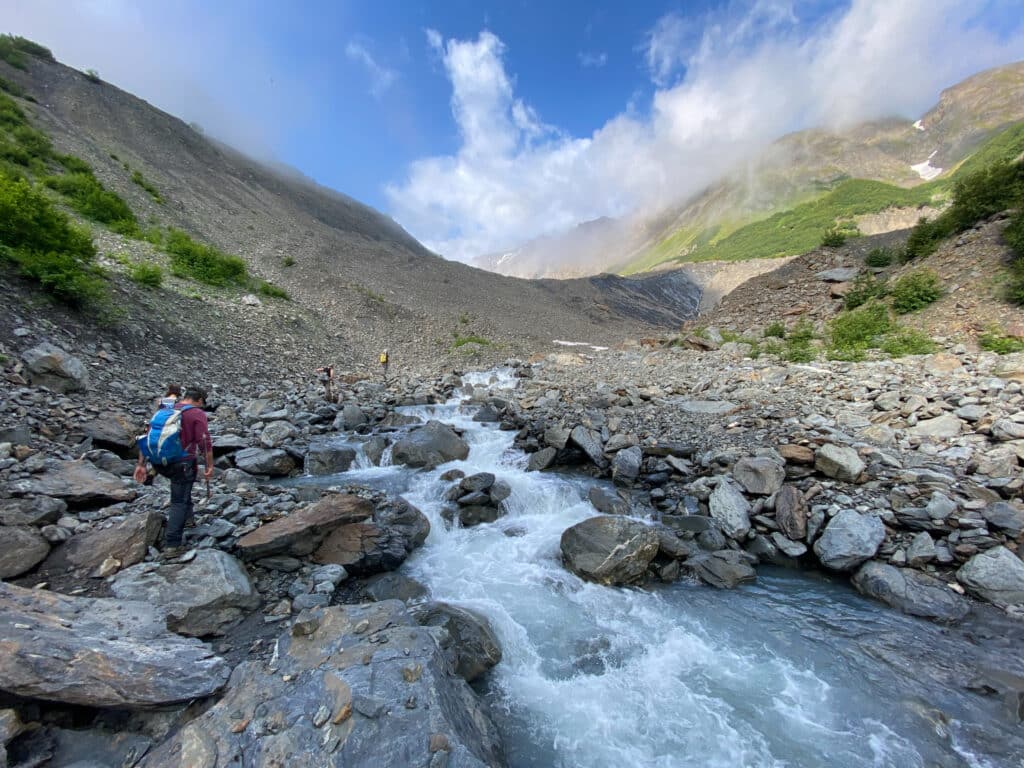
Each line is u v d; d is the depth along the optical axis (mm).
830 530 7246
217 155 69188
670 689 5066
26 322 10953
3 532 4906
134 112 60000
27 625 3705
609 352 32500
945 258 22219
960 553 6516
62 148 35031
